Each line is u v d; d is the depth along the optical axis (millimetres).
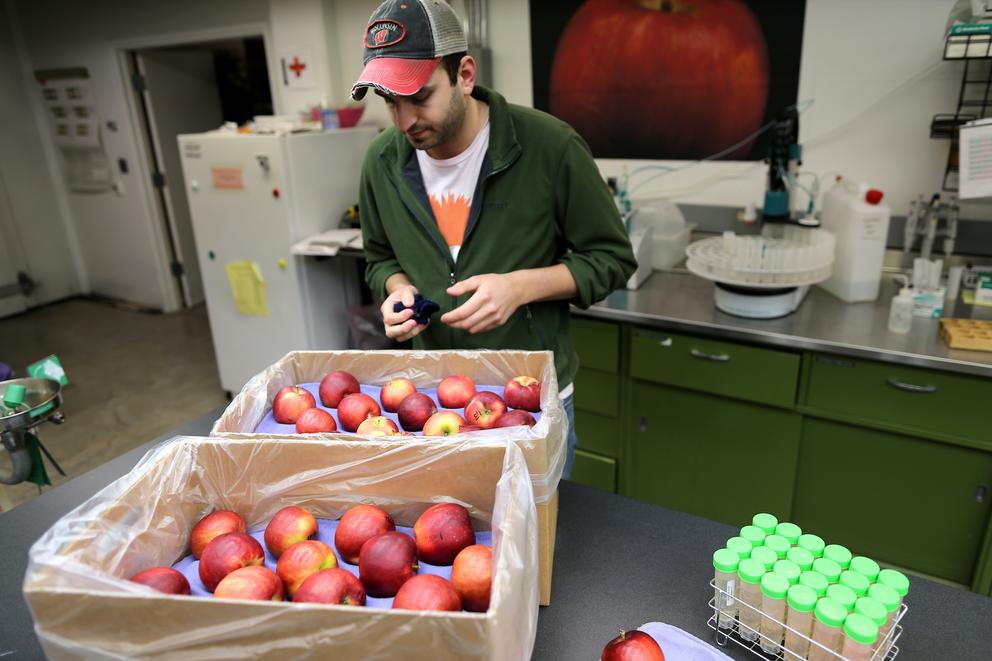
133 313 5086
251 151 2918
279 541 832
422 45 1021
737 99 2496
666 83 2602
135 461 1290
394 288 1451
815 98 2373
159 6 4066
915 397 1778
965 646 831
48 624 659
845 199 2135
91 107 4734
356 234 2994
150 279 5086
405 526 899
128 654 660
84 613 650
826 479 2016
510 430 857
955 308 2043
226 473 883
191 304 5180
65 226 5359
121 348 4426
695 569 983
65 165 5160
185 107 4852
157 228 4902
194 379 3930
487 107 1293
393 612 600
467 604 731
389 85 1000
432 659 612
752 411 2059
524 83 2951
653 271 2600
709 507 2260
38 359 4277
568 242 1393
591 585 955
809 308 2125
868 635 713
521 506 739
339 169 3189
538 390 1047
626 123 2744
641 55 2615
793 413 1990
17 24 4797
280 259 3049
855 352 1799
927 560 1937
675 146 2672
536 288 1234
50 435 3330
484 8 2916
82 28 4492
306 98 3635
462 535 800
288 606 616
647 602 920
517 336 1367
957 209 2160
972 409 1714
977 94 2115
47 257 5273
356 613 607
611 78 2709
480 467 841
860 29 2227
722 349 2021
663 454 2283
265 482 889
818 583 801
